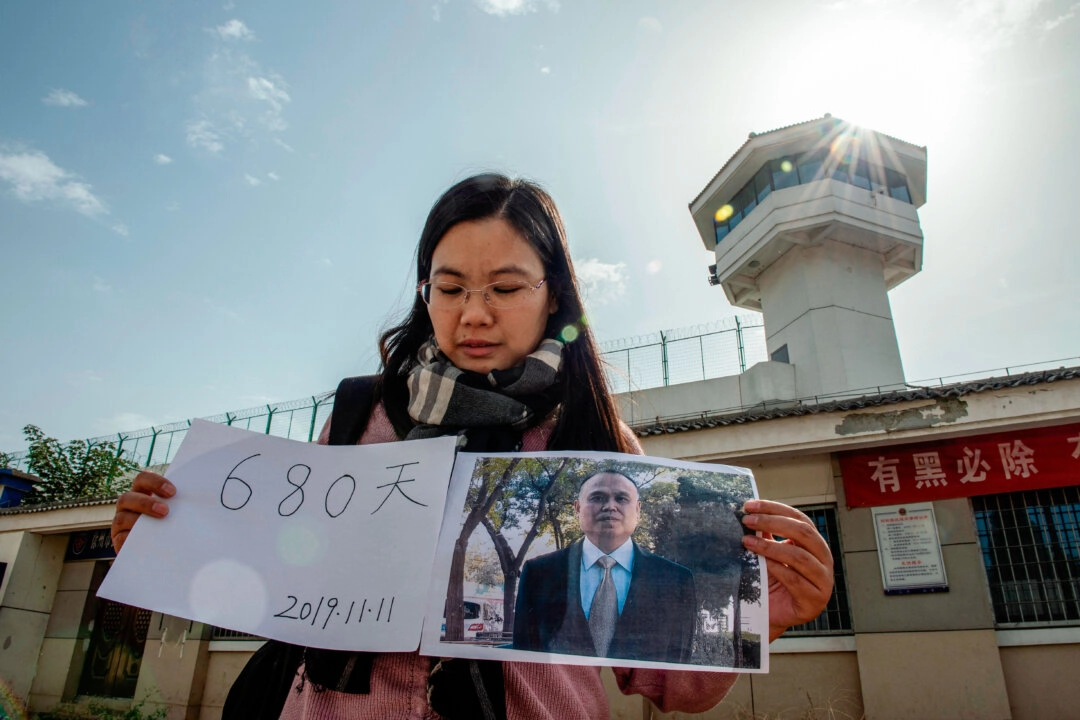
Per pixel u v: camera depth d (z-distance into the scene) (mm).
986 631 5902
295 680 1041
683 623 993
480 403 1164
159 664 9422
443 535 1058
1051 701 5637
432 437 1187
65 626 10609
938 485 6430
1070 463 5984
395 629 959
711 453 6941
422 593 989
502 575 1018
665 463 1148
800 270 17203
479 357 1188
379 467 1138
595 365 1317
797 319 16906
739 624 1003
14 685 10117
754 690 6465
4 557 10812
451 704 923
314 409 11445
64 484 14016
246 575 1036
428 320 1366
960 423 6160
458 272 1178
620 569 1031
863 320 16500
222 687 9055
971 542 6199
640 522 1078
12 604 10445
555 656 945
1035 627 5875
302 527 1084
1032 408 5934
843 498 6758
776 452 6816
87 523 10562
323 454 1174
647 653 961
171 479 1140
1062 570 5930
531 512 1083
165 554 1056
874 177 18469
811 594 1028
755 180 19078
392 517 1074
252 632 979
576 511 1083
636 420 10359
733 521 1095
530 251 1205
